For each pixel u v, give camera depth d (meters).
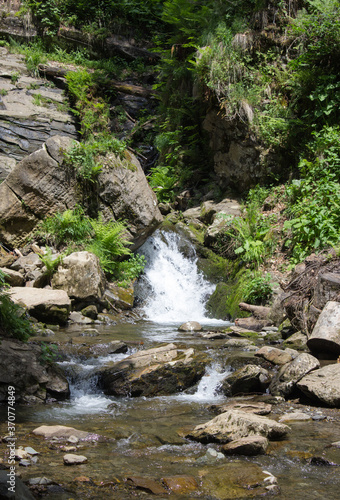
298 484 3.09
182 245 12.55
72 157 10.84
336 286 7.17
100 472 3.22
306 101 12.25
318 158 10.93
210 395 5.49
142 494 2.90
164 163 16.05
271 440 3.92
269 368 6.03
